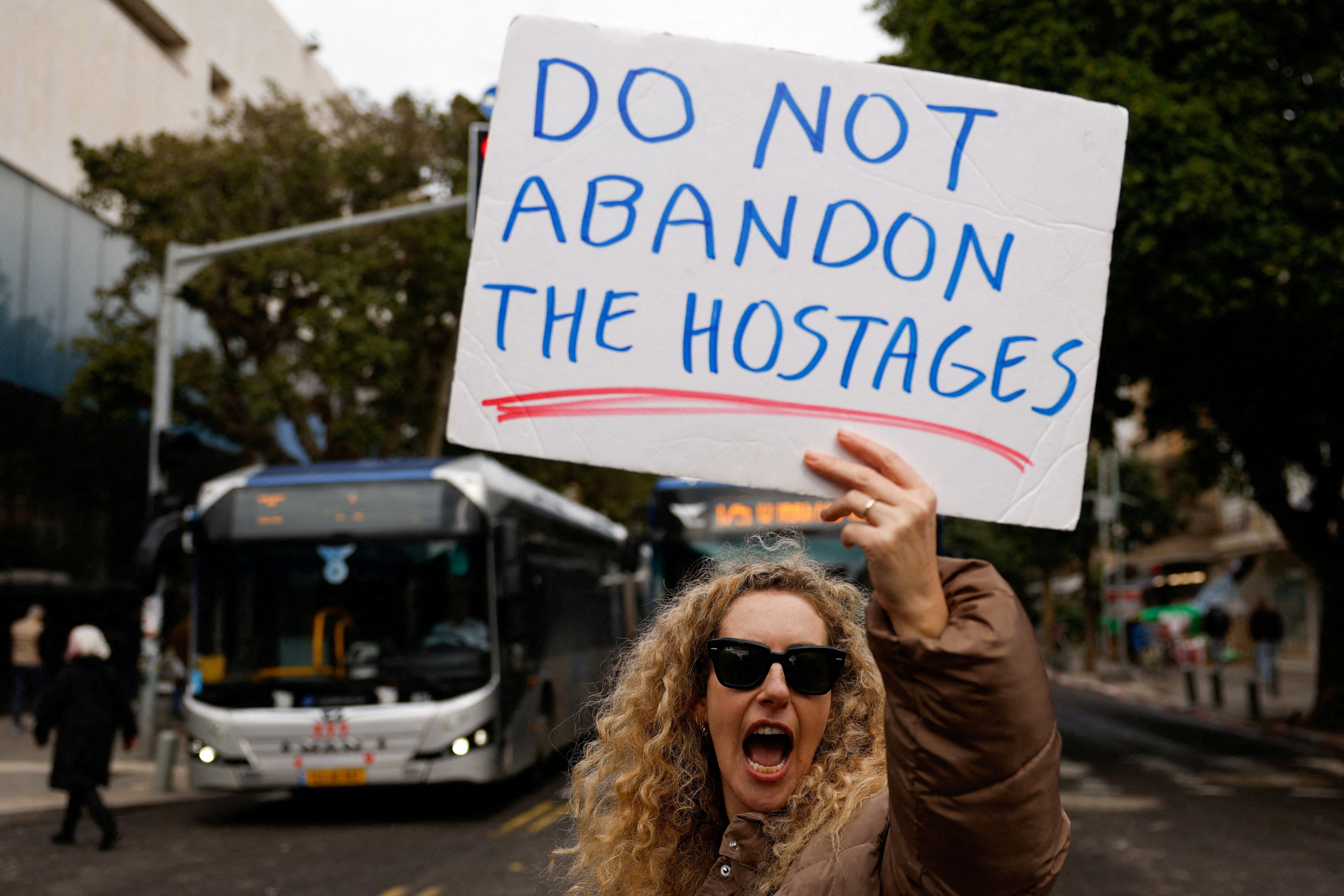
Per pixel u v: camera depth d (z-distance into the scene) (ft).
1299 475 71.77
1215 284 43.01
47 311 81.35
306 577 36.91
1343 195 44.68
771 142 6.52
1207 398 55.26
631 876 7.64
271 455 74.13
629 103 6.59
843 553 41.06
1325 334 47.75
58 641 65.92
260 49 130.62
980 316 6.35
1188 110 42.39
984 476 6.23
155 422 48.83
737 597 7.45
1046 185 6.44
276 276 68.69
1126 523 128.67
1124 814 35.76
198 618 36.96
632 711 7.91
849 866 5.88
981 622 5.14
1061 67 44.21
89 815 38.11
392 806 40.96
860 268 6.41
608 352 6.39
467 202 46.55
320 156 69.41
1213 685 78.43
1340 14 44.16
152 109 104.32
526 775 44.60
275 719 35.83
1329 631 61.16
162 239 67.31
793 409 6.28
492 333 6.43
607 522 63.87
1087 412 6.27
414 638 36.52
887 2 53.52
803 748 6.89
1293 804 37.42
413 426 83.35
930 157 6.48
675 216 6.49
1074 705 86.99
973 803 5.03
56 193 83.35
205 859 30.76
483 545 37.40
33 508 78.23
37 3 84.28
